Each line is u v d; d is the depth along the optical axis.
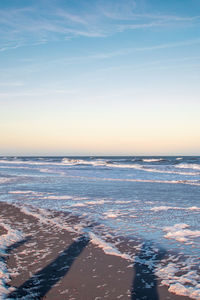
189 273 5.13
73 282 4.79
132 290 4.50
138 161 60.25
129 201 13.09
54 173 30.31
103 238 7.39
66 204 12.41
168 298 4.25
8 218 9.80
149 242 7.03
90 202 12.83
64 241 7.10
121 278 4.95
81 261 5.73
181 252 6.28
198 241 7.05
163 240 7.18
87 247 6.62
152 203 12.55
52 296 4.32
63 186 18.97
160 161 58.12
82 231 8.05
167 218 9.67
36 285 4.69
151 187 18.28
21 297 4.28
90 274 5.11
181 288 4.50
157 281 4.82
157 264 5.58
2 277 4.95
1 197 14.48
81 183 20.72
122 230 8.17
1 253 6.17
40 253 6.23
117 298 4.25
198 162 47.97
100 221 9.29
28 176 26.69
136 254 6.16
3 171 34.06
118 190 16.94
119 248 6.58
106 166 44.47
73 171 33.19
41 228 8.40
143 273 5.15
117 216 10.02
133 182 21.27
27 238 7.39
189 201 13.02
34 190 17.09
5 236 7.36
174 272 5.18
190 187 18.16
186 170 30.83
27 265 5.54
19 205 12.19
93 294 4.38
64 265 5.54
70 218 9.74
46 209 11.32
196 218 9.62
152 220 9.39
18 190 17.14
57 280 4.88
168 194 15.24
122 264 5.58
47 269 5.36
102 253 6.21
